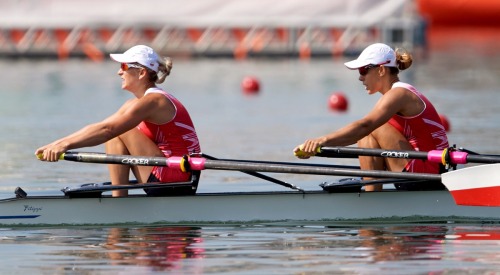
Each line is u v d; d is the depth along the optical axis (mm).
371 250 37250
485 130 79812
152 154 43719
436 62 166750
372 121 44062
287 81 135500
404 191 44594
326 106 104875
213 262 35188
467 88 121938
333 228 42312
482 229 41875
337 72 150000
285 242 38938
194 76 142375
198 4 176000
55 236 40156
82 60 171000
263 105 105438
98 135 42156
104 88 123125
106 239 39531
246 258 35875
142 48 43719
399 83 44938
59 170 60719
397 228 42250
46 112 96062
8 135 78000
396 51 45938
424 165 45750
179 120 43781
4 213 42281
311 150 43750
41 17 172875
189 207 43344
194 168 42688
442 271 33656
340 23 176625
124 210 42969
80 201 42625
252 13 176625
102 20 174250
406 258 35781
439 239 39469
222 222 43625
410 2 183500
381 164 46000
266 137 77562
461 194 43625
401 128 45312
